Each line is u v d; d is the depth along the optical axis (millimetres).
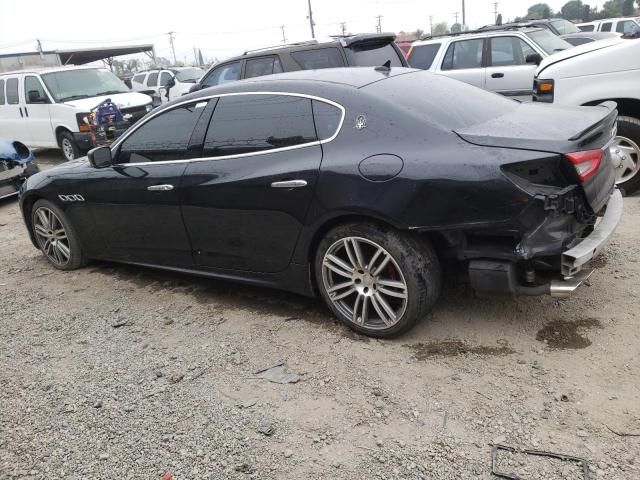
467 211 3027
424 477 2439
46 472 2680
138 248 4664
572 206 2967
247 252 3953
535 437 2598
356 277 3506
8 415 3135
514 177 2943
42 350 3854
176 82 18375
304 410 2951
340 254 3605
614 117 3623
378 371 3217
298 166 3531
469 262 3197
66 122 11148
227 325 3955
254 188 3715
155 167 4301
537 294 3166
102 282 4992
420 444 2627
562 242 2988
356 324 3594
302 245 3662
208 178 3953
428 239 3311
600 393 2840
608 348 3203
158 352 3678
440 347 3393
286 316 3990
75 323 4230
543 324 3523
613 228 3299
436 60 9688
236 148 3881
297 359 3426
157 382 3330
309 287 3781
